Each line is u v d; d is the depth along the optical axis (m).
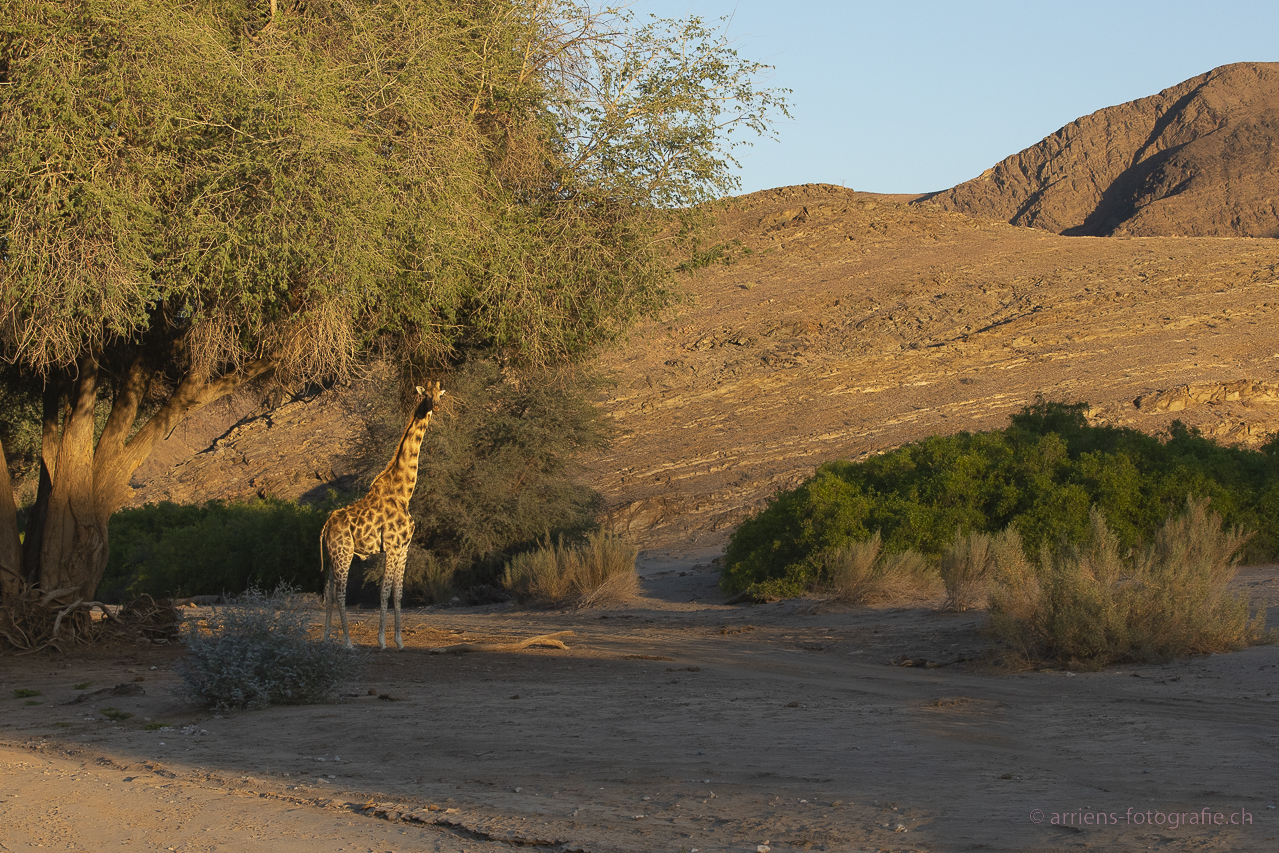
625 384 51.00
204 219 10.01
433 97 11.54
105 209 9.65
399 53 11.25
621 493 39.56
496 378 28.84
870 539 20.59
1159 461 22.11
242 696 9.45
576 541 29.27
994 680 10.84
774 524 22.88
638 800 5.55
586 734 7.79
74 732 8.69
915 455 23.84
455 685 10.67
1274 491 20.08
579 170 13.15
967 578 16.55
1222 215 154.75
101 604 14.14
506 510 28.58
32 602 13.56
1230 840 4.24
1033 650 12.01
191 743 8.02
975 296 56.72
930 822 4.81
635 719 8.41
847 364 49.31
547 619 20.98
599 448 31.00
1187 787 5.38
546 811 5.30
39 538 13.99
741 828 4.87
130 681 11.49
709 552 33.16
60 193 9.65
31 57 9.71
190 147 10.21
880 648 13.97
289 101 9.94
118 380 15.23
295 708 9.49
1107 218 178.12
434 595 28.14
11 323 10.63
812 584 20.95
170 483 50.75
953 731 7.54
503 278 12.19
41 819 5.36
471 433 29.09
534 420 28.97
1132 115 196.12
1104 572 13.27
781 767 6.37
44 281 9.81
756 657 13.34
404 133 11.45
